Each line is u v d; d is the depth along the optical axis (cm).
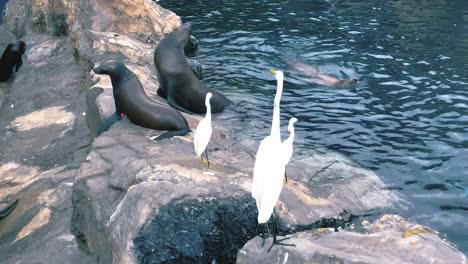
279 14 1684
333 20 1606
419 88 1086
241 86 1127
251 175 635
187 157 664
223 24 1597
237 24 1591
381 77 1154
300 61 1266
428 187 726
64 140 915
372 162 796
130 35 1323
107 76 1024
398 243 500
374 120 944
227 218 557
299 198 613
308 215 591
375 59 1266
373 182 727
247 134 890
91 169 657
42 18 1480
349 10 1716
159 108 802
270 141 433
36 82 1223
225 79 1170
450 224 643
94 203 601
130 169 618
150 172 593
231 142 808
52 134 945
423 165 786
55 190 734
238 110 1004
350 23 1573
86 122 962
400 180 743
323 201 632
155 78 1142
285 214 578
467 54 1286
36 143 926
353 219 628
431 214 663
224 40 1447
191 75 1003
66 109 1045
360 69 1205
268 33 1491
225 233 554
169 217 539
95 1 1319
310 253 464
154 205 541
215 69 1234
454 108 985
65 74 1226
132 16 1326
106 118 856
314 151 827
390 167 781
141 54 1185
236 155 739
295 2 1827
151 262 519
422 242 501
